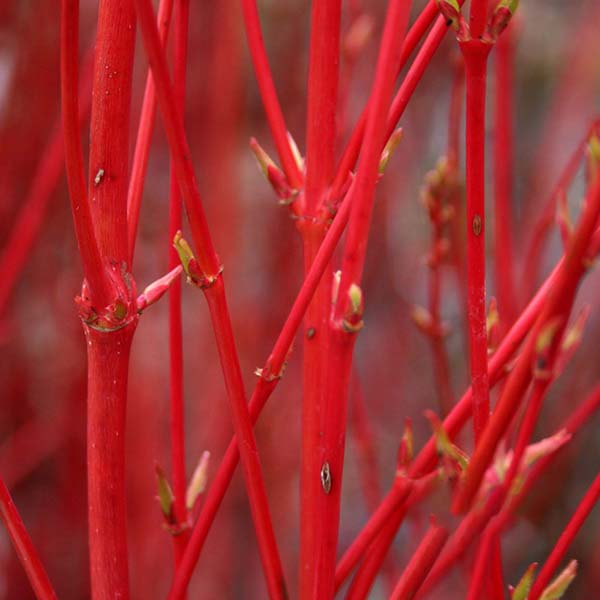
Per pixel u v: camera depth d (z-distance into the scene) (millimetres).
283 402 839
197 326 863
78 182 398
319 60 422
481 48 394
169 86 392
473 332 406
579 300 865
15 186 729
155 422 762
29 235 557
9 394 837
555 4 1278
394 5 384
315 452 430
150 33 387
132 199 422
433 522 412
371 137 391
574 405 833
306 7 823
